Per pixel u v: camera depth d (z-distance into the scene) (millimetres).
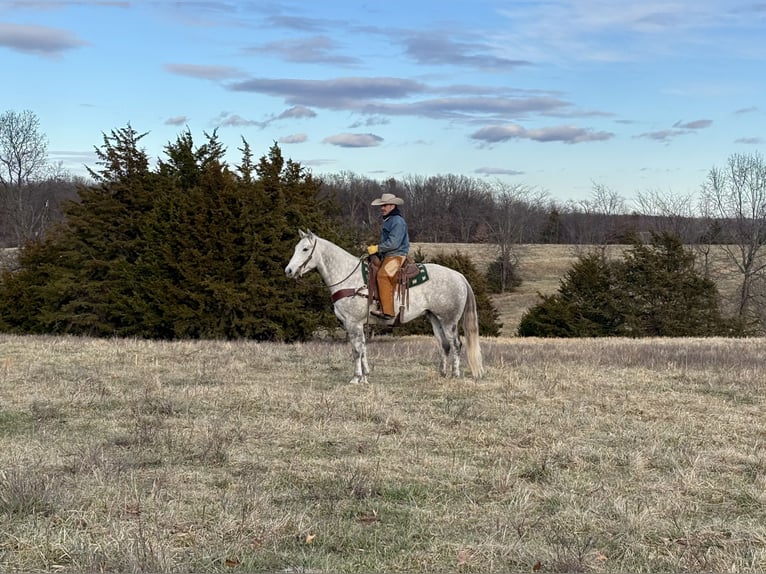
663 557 5191
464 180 90062
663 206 59531
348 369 13484
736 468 7473
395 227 11805
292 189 27094
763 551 5246
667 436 8766
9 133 55312
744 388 12102
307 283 25594
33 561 4867
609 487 6789
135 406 9914
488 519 5914
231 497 6234
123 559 4820
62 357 14617
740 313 46656
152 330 26141
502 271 66062
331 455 7746
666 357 16531
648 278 40219
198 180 28828
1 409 9695
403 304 11820
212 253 25406
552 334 40219
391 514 6000
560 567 4926
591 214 77562
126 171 28422
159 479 6676
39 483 6121
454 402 10492
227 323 25688
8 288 29578
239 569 4859
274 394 10766
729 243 52969
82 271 27391
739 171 50031
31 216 56844
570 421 9383
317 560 5012
